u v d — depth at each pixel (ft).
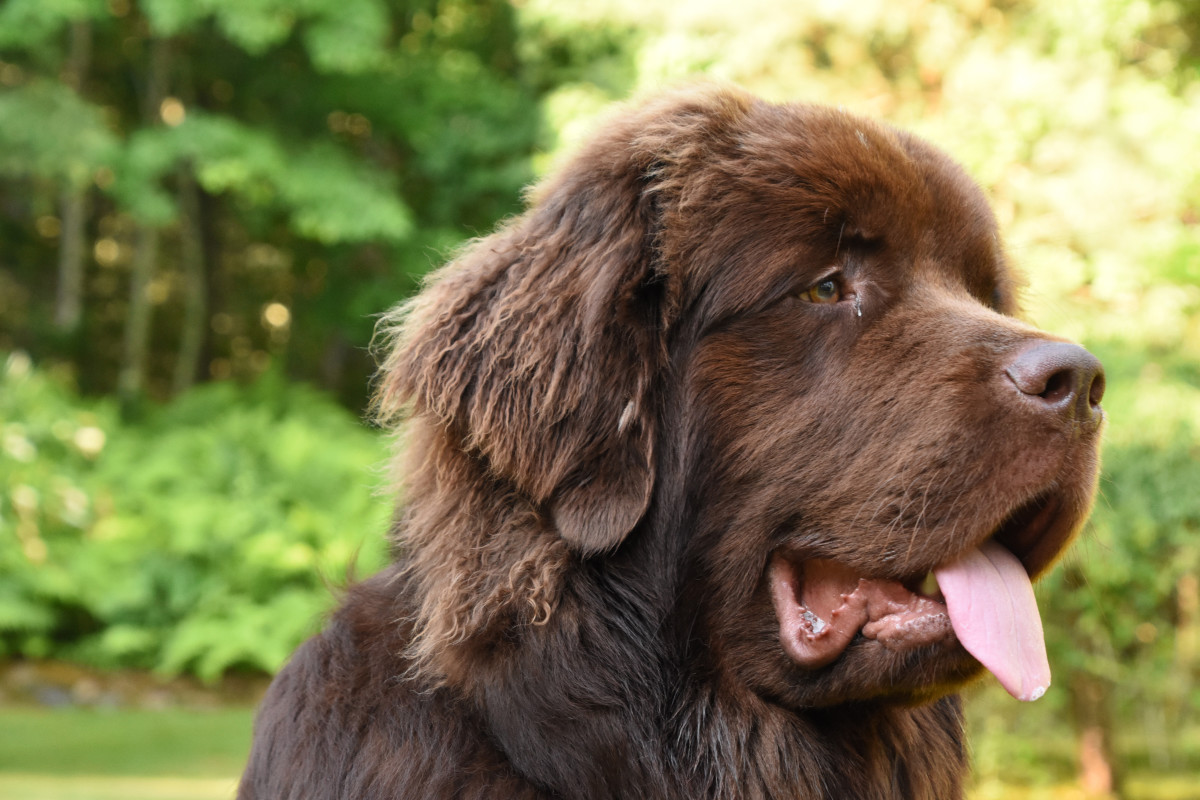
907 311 8.10
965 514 7.55
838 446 7.87
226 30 47.06
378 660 8.47
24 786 23.62
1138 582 23.76
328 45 47.85
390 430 9.38
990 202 9.41
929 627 7.63
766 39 34.65
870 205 8.20
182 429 47.93
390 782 7.84
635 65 42.52
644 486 7.89
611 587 7.98
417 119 53.88
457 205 56.75
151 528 41.34
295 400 51.21
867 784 8.47
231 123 48.80
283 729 8.56
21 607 38.55
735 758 8.05
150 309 69.77
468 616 7.82
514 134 53.98
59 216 68.54
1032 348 7.61
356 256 63.16
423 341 8.66
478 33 59.98
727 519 8.08
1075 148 29.25
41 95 47.32
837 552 7.84
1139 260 27.17
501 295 8.42
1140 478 23.29
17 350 62.13
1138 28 33.06
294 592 40.19
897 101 33.24
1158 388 24.43
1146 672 25.09
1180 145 28.60
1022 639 7.46
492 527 8.02
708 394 8.10
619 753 7.78
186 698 37.52
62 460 44.19
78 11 45.65
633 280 8.13
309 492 43.21
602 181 8.49
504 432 8.01
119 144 49.11
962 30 32.91
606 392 7.98
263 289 73.72
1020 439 7.51
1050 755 28.50
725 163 8.37
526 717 7.75
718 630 8.13
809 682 8.02
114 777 25.58
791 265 8.07
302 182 49.37
